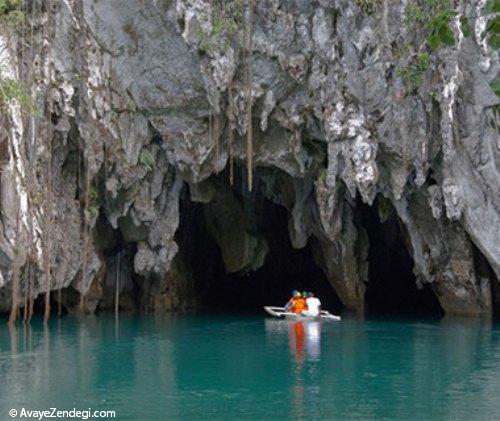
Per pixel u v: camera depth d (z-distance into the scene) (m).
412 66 19.00
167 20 18.97
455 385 11.31
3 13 18.14
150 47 19.42
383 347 15.00
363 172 19.41
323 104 19.36
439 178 20.05
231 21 18.80
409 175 20.38
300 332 17.56
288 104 19.70
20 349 14.63
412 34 18.91
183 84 19.62
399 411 9.76
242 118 19.47
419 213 21.17
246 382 11.48
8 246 18.66
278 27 18.91
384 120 19.31
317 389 11.04
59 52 19.06
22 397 10.41
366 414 9.60
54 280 20.12
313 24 18.94
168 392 10.77
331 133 19.36
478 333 17.34
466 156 19.52
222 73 18.98
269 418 9.37
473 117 19.23
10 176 18.56
